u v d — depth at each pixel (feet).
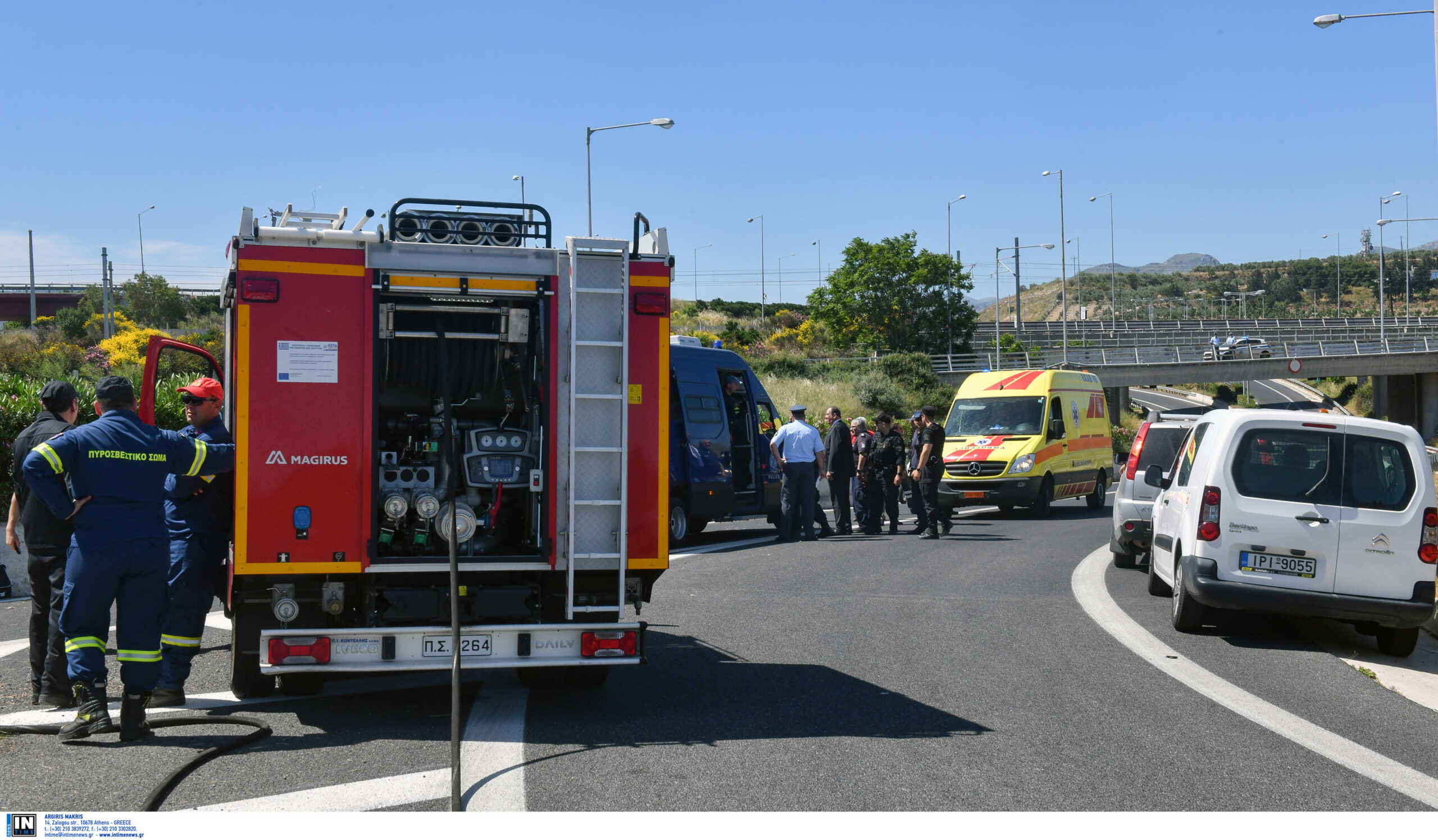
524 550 21.13
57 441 18.26
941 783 16.72
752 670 24.94
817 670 25.02
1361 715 21.67
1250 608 28.89
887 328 229.04
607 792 16.10
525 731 19.57
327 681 23.62
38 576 21.40
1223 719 20.99
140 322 212.64
